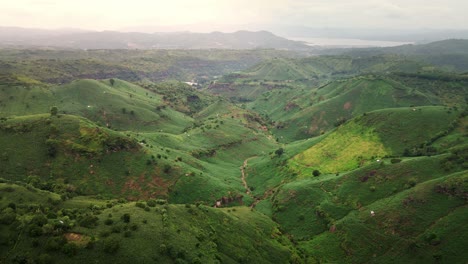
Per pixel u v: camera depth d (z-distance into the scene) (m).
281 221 136.00
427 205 112.00
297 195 145.88
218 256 91.00
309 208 136.62
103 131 155.38
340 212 127.75
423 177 127.06
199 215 105.94
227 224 109.44
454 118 174.12
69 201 109.38
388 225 111.50
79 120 158.75
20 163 133.75
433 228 103.75
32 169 133.38
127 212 93.50
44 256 71.50
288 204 143.88
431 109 186.00
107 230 82.94
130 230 85.06
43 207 96.75
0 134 142.88
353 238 112.25
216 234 101.00
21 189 104.25
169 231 89.69
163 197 138.62
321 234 122.31
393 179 131.62
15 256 71.00
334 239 116.00
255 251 102.50
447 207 108.75
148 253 80.06
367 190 132.25
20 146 140.00
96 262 74.38
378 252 105.12
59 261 72.56
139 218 91.06
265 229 119.94
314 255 111.75
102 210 96.50
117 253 77.44
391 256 102.12
